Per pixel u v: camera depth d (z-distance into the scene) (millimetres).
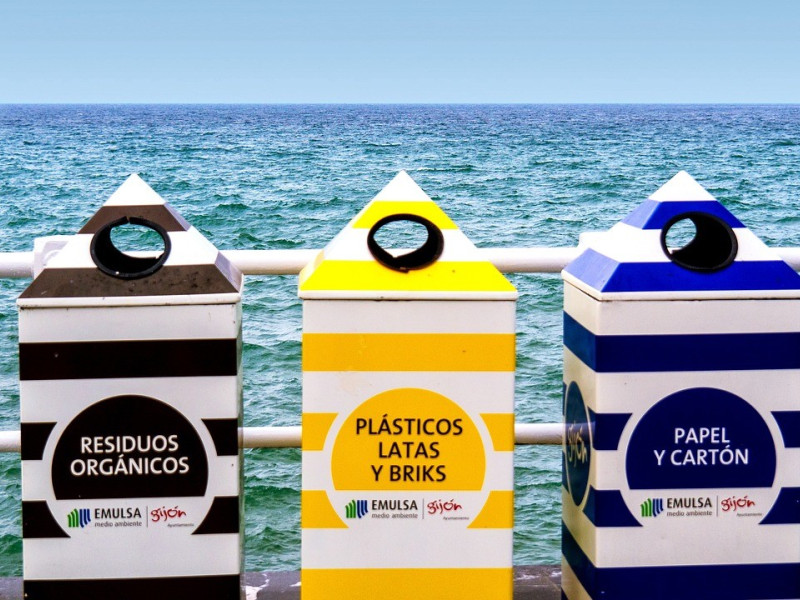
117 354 2232
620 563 2336
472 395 2266
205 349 2246
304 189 47344
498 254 2689
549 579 2848
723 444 2307
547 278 19359
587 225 34812
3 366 14477
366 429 2270
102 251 2484
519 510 8773
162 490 2279
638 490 2314
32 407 2232
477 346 2254
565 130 138625
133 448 2262
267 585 2764
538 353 14672
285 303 17641
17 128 149750
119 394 2244
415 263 2541
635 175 57031
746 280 2270
